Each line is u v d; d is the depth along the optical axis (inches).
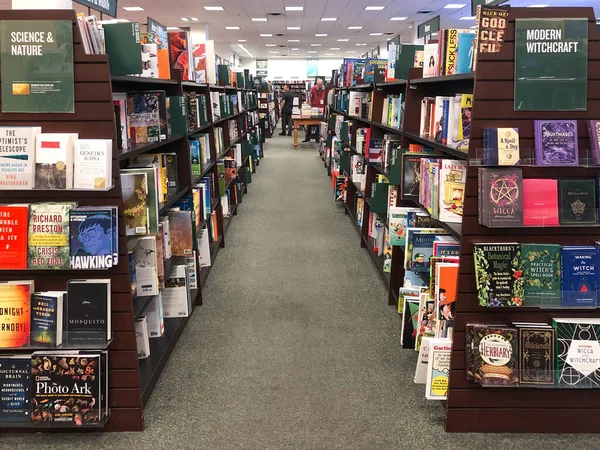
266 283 167.9
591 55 78.7
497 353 85.2
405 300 112.9
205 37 679.1
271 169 421.7
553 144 79.0
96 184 78.7
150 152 139.4
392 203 157.3
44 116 79.6
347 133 260.2
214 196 200.5
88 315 84.5
